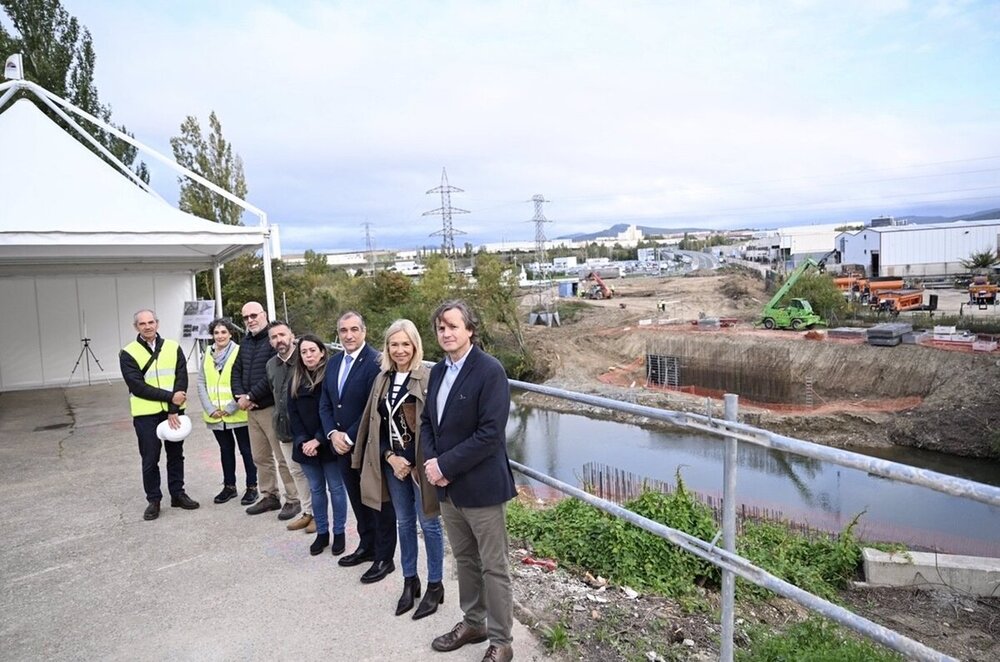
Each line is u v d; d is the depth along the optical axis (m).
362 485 3.82
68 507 6.17
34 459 8.13
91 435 9.46
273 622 3.77
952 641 5.48
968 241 59.00
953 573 6.59
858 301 48.00
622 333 47.38
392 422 3.67
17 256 11.03
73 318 14.91
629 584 4.57
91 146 21.94
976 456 25.38
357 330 4.20
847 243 67.31
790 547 7.41
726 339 39.97
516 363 43.91
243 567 4.59
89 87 21.92
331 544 4.95
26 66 20.20
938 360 30.81
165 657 3.45
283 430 4.91
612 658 3.38
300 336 4.66
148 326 5.69
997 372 28.14
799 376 35.06
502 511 3.15
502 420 3.03
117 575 4.55
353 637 3.56
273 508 5.81
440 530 3.73
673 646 3.65
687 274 91.88
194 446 8.39
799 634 4.18
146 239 9.23
